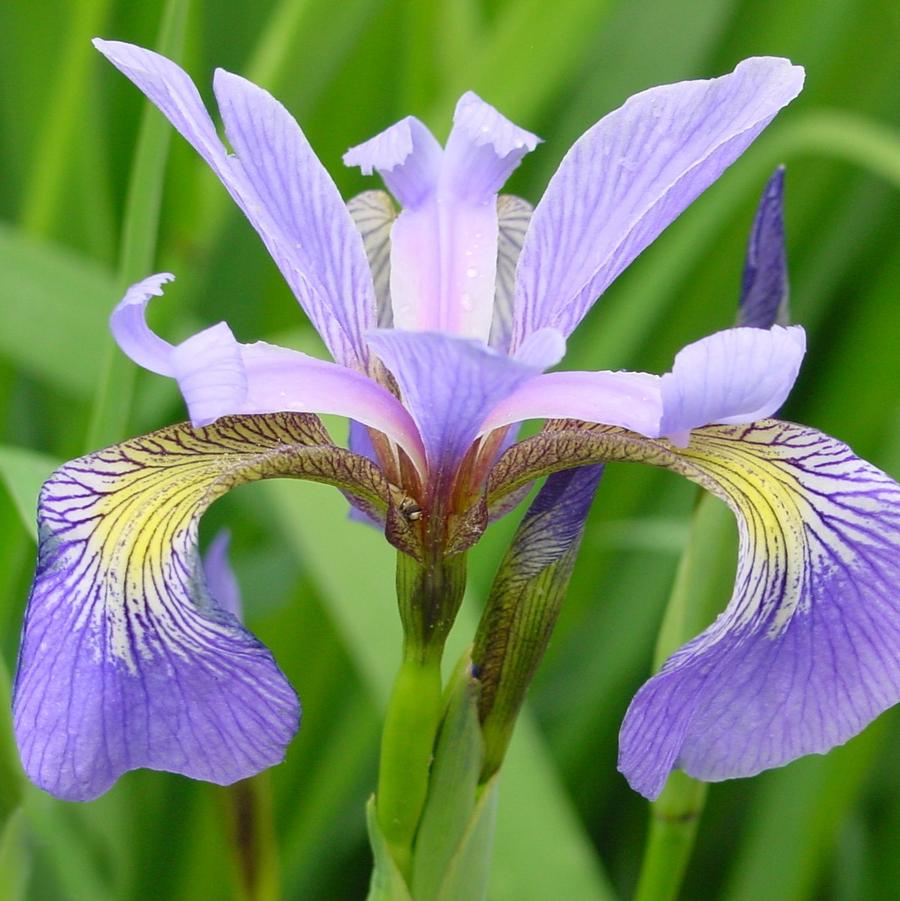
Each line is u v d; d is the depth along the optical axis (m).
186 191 0.38
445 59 0.42
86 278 0.38
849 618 0.29
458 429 0.29
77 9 0.38
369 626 0.35
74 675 0.28
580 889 0.33
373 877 0.30
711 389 0.28
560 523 0.30
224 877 0.39
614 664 0.41
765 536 0.29
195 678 0.28
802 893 0.38
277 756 0.28
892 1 0.44
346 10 0.39
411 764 0.30
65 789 0.28
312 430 0.30
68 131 0.38
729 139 0.29
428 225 0.31
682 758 0.29
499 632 0.30
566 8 0.38
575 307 0.30
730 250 0.44
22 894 0.33
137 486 0.29
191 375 0.28
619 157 0.30
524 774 0.34
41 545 0.28
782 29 0.44
